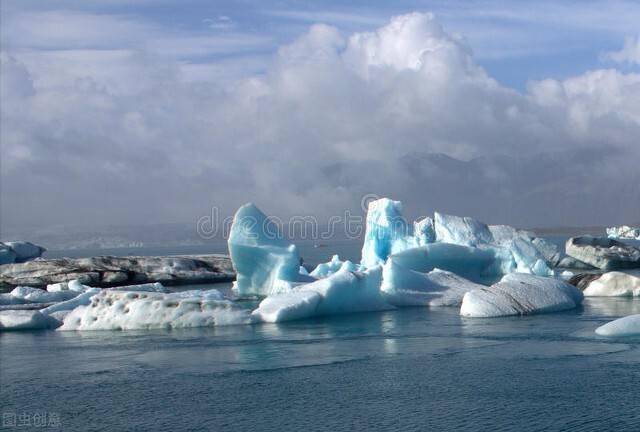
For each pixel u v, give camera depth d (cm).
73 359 1387
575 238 3972
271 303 1869
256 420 963
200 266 3825
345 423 936
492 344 1415
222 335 1606
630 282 2267
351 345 1456
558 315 1800
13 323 1816
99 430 950
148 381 1190
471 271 3000
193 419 978
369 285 2030
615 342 1388
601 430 876
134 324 1744
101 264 3600
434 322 1745
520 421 917
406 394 1059
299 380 1165
